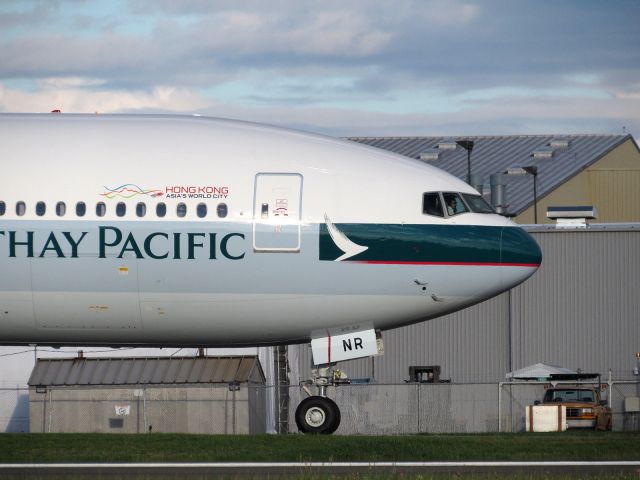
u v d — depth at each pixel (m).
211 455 90.44
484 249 105.75
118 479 79.00
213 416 147.75
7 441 97.81
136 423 147.88
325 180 105.19
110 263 103.50
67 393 148.62
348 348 108.62
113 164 104.75
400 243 104.75
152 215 103.62
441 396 175.12
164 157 105.06
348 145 108.62
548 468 85.19
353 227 104.38
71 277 103.88
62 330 107.31
